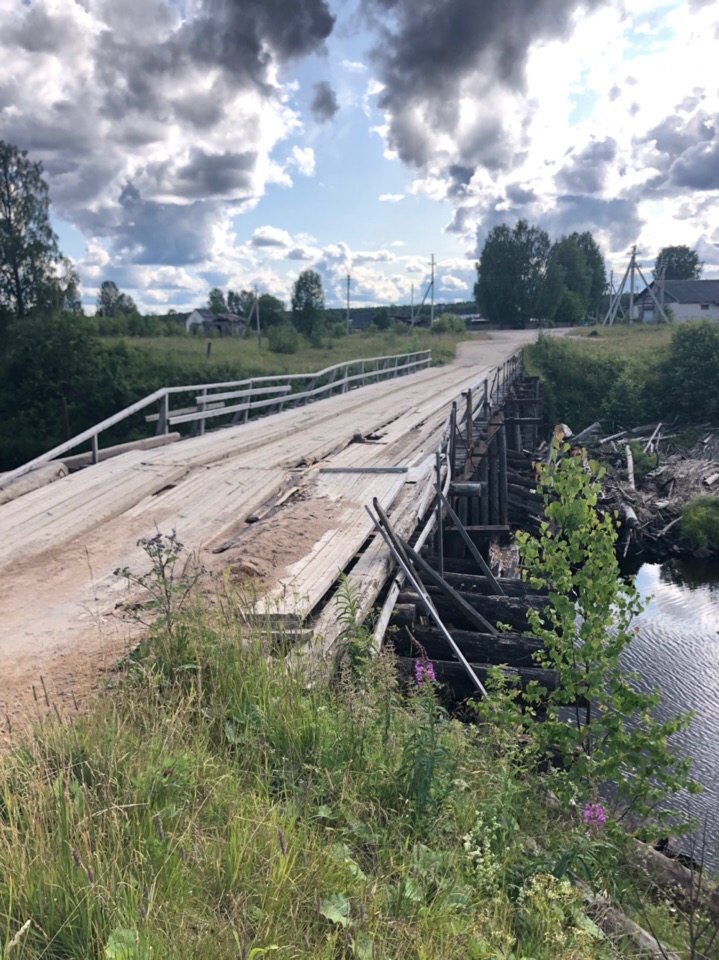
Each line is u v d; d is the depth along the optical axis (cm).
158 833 294
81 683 470
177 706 406
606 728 496
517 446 2709
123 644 527
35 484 978
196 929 263
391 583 754
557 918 322
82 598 627
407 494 1019
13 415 3594
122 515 880
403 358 4412
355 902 291
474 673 689
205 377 3747
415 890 303
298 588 652
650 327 6244
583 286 9431
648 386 3578
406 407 2053
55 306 4259
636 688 1165
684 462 2833
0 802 311
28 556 727
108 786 315
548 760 555
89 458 1142
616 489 2447
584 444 3189
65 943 251
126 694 417
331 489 1028
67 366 3597
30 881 263
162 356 3956
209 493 977
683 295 7781
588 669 525
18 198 4294
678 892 438
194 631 478
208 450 1236
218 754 379
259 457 1224
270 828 311
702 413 3397
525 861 363
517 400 2997
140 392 3603
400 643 751
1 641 541
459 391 2588
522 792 449
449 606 932
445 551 1319
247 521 887
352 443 1450
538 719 686
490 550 1580
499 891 329
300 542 790
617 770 484
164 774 330
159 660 454
